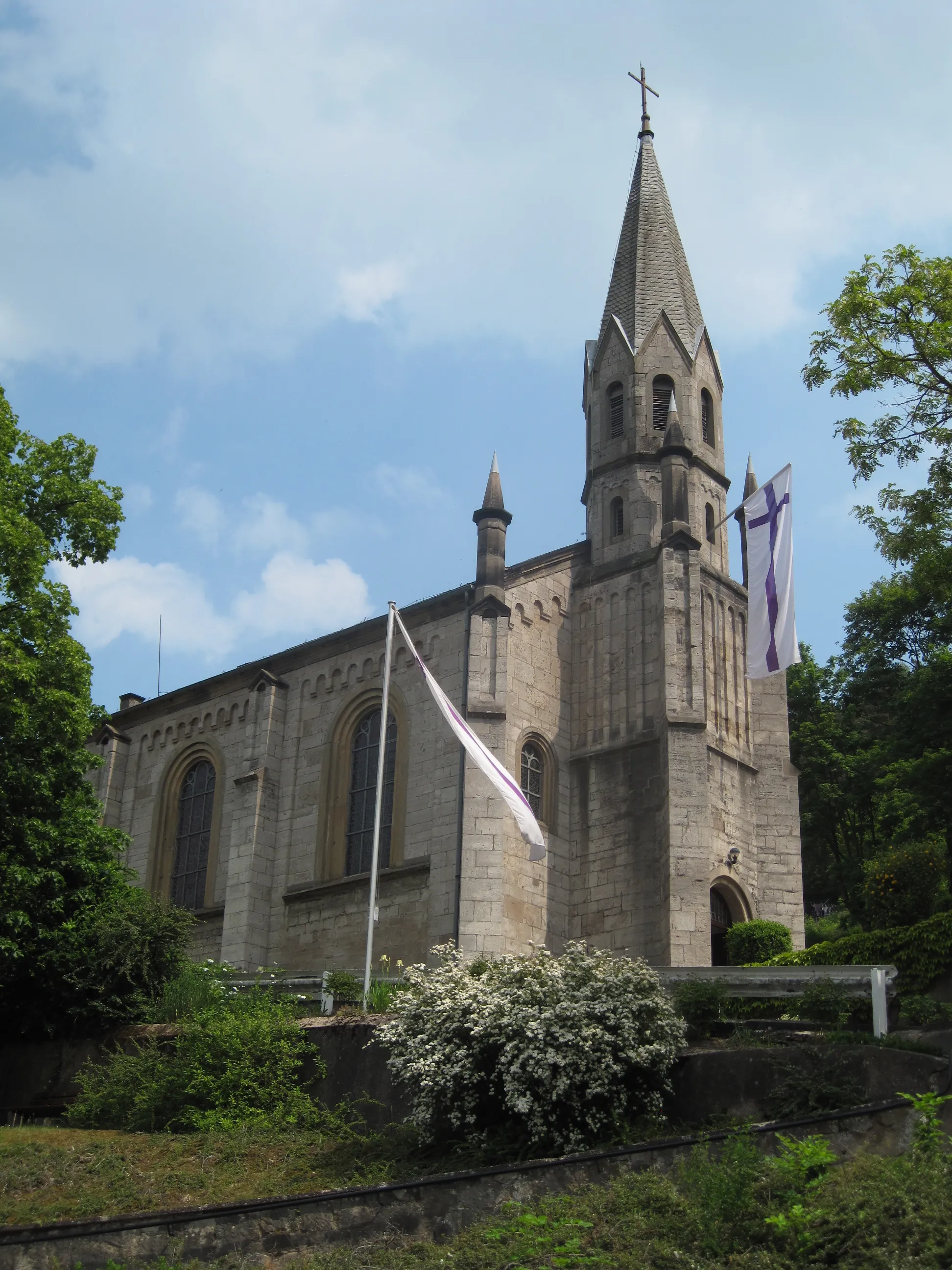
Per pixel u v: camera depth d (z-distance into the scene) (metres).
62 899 36.31
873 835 62.53
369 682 47.22
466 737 36.22
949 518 31.19
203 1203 24.23
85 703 35.59
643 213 54.38
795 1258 18.38
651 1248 19.31
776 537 37.66
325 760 47.38
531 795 43.66
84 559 38.41
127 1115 30.23
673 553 44.75
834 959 31.20
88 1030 35.09
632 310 51.59
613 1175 22.39
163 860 52.00
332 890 45.16
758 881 43.75
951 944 28.41
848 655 61.31
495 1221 21.36
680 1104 25.16
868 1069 23.62
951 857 42.78
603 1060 24.75
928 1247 17.62
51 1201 24.58
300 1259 21.22
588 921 42.56
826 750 63.59
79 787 37.44
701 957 39.47
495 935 40.22
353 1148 26.91
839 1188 19.59
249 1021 30.70
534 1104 24.72
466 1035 26.61
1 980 35.97
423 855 43.03
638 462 48.31
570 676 46.06
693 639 43.56
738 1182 19.98
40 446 38.47
